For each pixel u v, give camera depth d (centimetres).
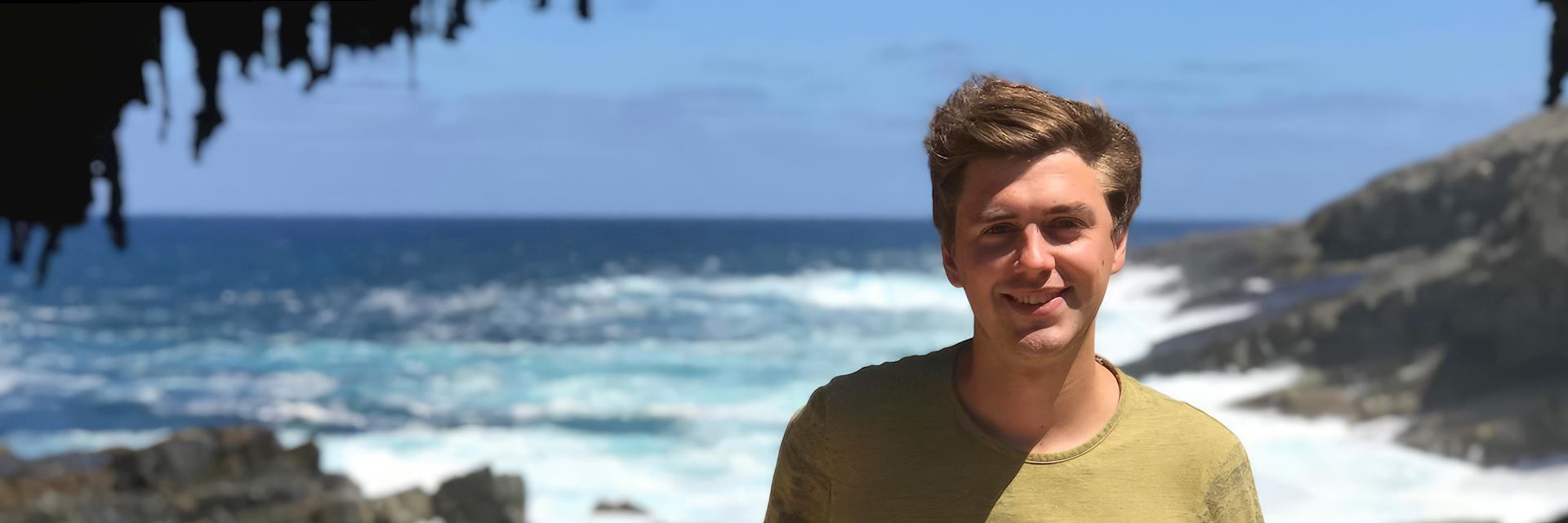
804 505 176
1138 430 159
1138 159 161
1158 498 155
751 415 2391
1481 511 1513
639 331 3941
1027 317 152
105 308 5109
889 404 166
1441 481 1652
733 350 3453
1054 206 150
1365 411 2025
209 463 1339
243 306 5112
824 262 7794
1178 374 2433
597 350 3491
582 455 2030
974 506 158
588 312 4581
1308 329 2348
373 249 9975
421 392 2794
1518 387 1992
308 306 5066
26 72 457
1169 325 3447
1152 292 4041
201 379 3105
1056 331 152
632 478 1847
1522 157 3039
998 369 159
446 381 2956
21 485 1214
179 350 3675
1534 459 1706
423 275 6975
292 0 489
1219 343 2453
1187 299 3816
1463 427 1819
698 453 2023
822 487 173
